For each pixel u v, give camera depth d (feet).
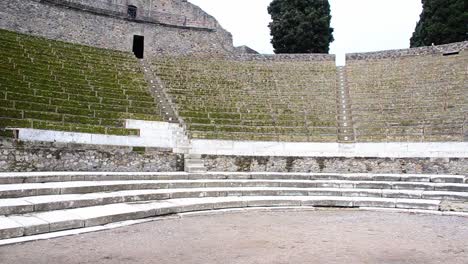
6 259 21.18
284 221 35.37
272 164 61.87
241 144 66.95
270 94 83.30
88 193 37.24
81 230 28.09
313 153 64.75
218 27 105.29
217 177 52.75
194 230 30.40
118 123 60.29
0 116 48.55
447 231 31.58
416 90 78.54
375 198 45.85
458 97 72.69
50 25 84.64
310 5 120.88
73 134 52.47
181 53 100.53
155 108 68.85
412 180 53.26
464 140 62.80
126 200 37.32
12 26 79.36
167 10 100.94
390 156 61.21
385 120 72.33
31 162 45.88
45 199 32.17
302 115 75.77
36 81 60.80
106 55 84.84
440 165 59.26
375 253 24.52
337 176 55.01
